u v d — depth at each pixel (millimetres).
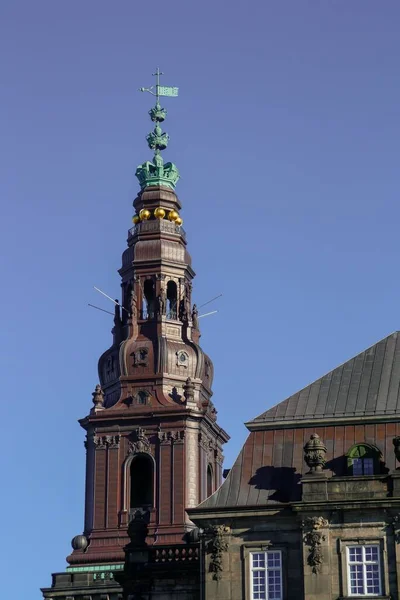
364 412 100688
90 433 133500
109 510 130375
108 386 136250
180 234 140875
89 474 133000
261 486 99188
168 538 127250
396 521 95562
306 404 102375
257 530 97625
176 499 129250
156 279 138375
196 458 131500
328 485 97000
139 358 135625
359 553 95625
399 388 102000
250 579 96938
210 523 98375
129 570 106688
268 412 102375
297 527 97250
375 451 98562
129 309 138250
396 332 106312
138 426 132375
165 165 144125
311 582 95375
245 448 101250
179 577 105875
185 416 131875
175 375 135625
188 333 138125
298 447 100562
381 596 94375
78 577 126750
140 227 140375
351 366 104438
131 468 132250
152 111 146000
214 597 97000
